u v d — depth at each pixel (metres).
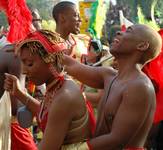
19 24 5.78
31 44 3.90
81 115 3.93
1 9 5.96
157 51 4.16
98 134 4.15
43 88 6.54
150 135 6.18
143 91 3.95
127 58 4.13
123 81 4.08
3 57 5.64
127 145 3.99
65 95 3.85
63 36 6.71
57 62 3.94
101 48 7.06
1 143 4.78
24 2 5.88
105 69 4.34
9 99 4.79
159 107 5.84
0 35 7.04
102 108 4.17
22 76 5.62
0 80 5.64
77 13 6.74
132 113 3.94
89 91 5.85
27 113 4.59
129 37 4.11
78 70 4.41
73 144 3.94
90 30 8.69
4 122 4.78
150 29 4.13
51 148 3.84
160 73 5.63
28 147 5.73
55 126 3.84
